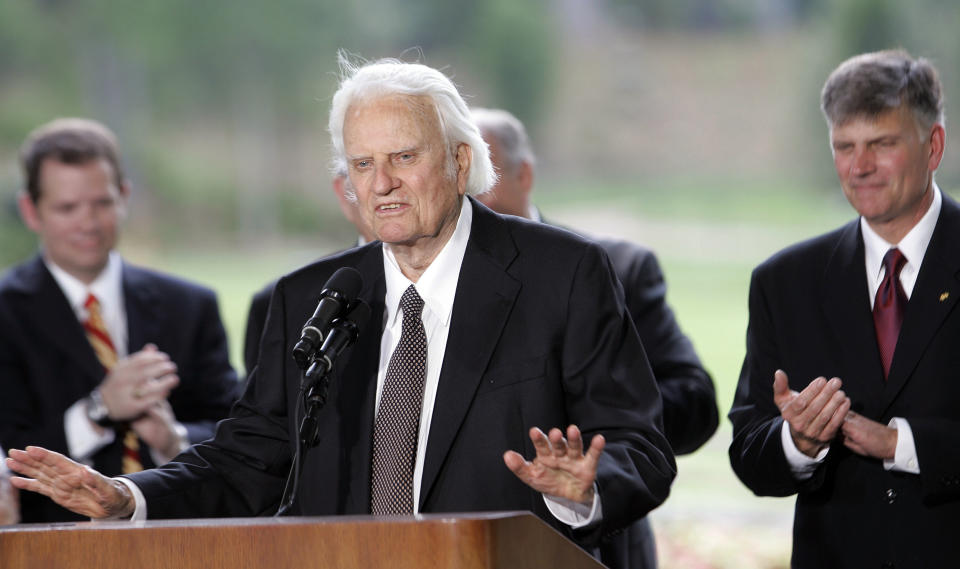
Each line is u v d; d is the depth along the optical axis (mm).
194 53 187500
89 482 10102
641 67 199125
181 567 8367
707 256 145750
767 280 13383
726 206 173375
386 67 10719
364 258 11477
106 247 17188
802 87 184750
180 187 183250
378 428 10609
